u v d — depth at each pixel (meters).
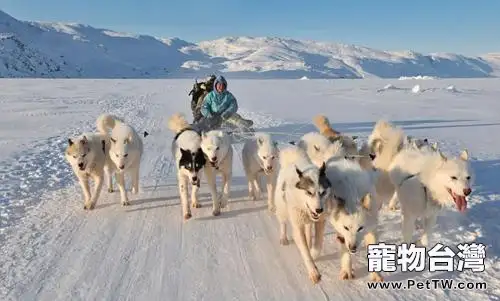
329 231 5.83
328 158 5.53
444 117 16.91
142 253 5.20
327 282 4.54
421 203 5.00
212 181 6.44
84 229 5.91
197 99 12.40
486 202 6.70
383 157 5.78
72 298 4.24
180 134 6.88
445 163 4.86
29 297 4.24
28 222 6.08
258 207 6.80
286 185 4.90
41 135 13.10
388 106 21.16
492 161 9.26
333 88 36.34
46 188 7.61
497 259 4.91
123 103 23.95
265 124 14.90
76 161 6.39
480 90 31.16
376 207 4.66
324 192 4.48
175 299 4.23
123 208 6.73
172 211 6.62
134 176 7.34
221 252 5.23
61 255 5.12
